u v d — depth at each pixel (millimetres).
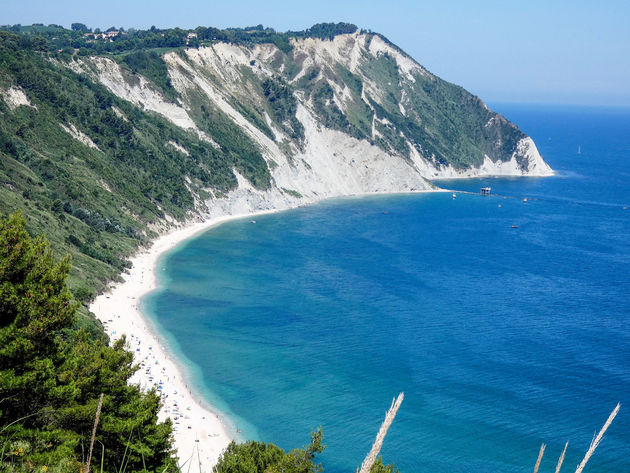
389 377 87688
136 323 101938
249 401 80000
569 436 73500
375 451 8250
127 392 39469
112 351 41062
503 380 87750
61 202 129250
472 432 73688
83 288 101750
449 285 134750
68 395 34875
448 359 94562
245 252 155125
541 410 79312
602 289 135750
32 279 37031
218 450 68000
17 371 34406
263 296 121312
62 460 28891
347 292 126312
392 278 138125
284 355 94125
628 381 88125
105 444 35281
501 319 113812
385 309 116938
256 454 49531
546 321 113562
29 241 38125
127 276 125938
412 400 81000
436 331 106375
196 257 147375
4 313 35969
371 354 95500
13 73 155875
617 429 75125
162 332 100438
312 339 100625
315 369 89688
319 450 42625
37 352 35656
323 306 117000
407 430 73875
